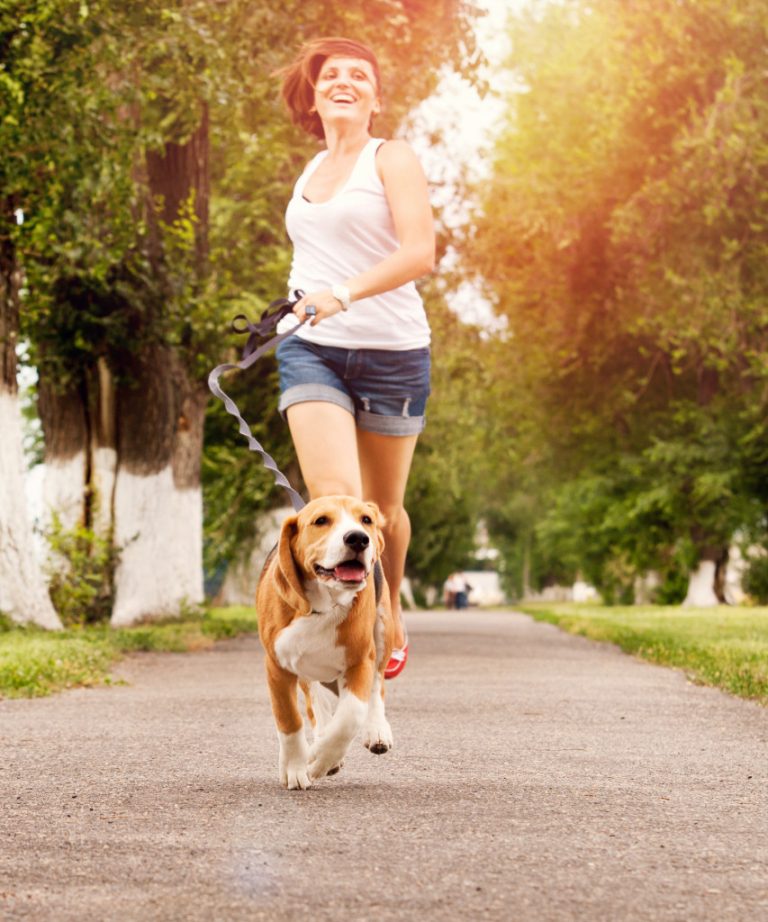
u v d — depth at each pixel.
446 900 3.28
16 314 14.51
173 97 15.84
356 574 4.44
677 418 30.70
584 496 34.47
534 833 4.13
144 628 17.45
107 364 18.38
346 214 5.47
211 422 28.14
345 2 15.23
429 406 26.92
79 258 15.83
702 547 33.38
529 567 79.88
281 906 3.22
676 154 27.47
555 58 30.17
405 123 22.66
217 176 23.20
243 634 18.47
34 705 8.35
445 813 4.46
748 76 27.41
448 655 14.06
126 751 6.09
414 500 36.81
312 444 5.42
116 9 13.56
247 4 14.85
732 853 3.88
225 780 5.19
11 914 3.16
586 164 28.39
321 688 5.43
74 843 3.98
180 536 20.12
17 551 14.53
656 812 4.55
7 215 14.36
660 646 13.37
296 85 5.82
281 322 5.62
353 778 5.23
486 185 30.25
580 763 5.75
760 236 27.52
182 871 3.60
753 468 30.95
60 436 18.73
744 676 9.49
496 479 47.91
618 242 28.22
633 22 28.05
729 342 27.14
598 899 3.31
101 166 14.26
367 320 5.46
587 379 32.06
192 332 18.34
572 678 10.63
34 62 12.76
